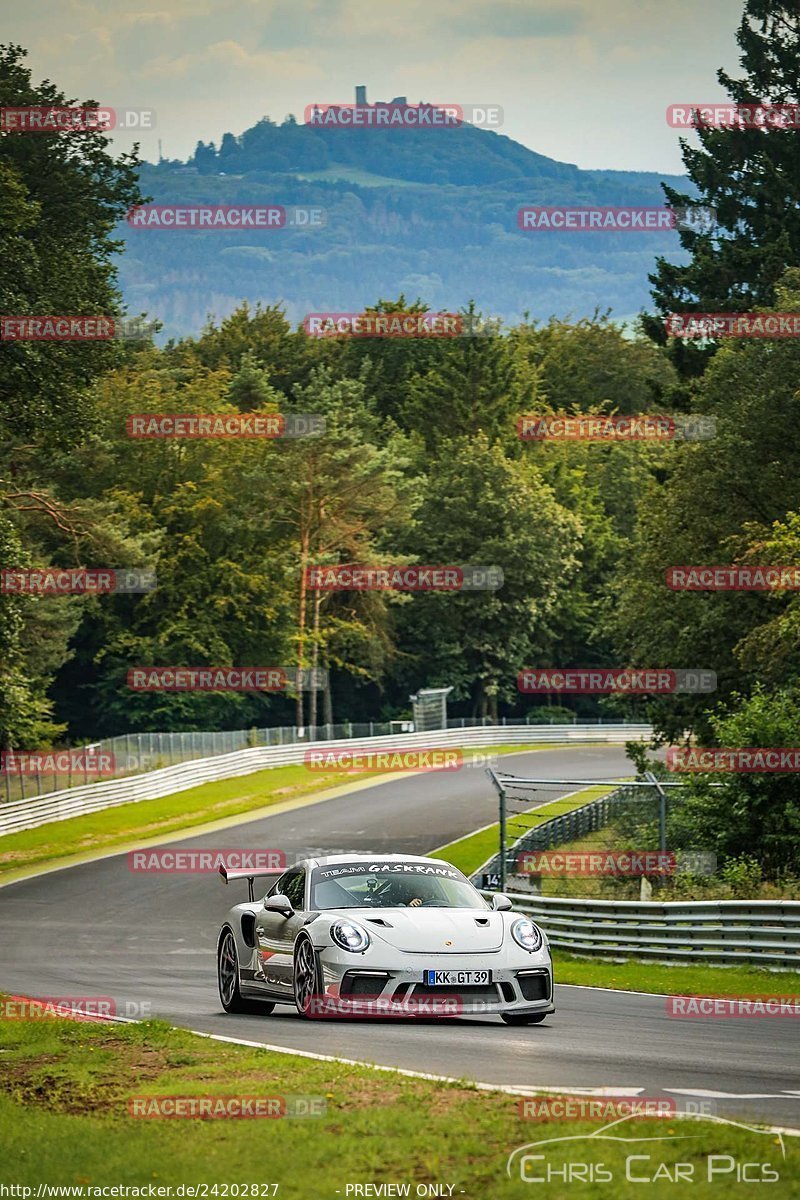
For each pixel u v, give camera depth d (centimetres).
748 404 6762
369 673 15875
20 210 6219
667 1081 1689
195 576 14038
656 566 7131
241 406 16400
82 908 5747
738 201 10019
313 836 8306
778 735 4922
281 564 14325
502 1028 2256
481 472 16288
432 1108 1459
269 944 2448
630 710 8369
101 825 8550
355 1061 1800
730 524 6925
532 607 16112
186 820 9000
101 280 7012
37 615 10838
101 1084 1734
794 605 5481
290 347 19425
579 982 3428
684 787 5041
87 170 7612
